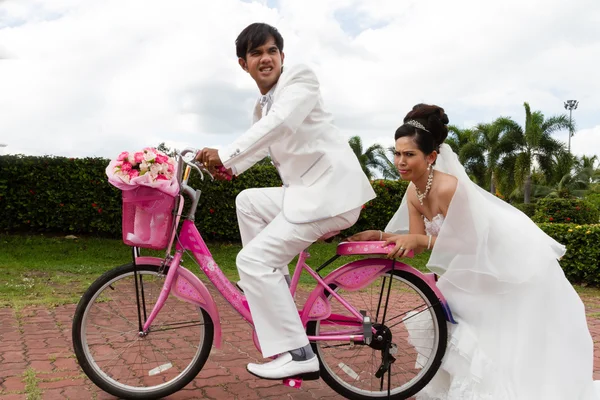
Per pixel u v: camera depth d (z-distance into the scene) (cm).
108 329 308
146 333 258
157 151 237
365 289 299
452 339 255
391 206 982
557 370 242
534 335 246
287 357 236
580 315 253
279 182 869
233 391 274
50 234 808
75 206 788
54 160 780
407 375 285
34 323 399
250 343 368
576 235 729
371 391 260
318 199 238
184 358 310
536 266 248
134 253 254
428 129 252
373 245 258
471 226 246
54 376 285
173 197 239
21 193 770
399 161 257
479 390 243
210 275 254
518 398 239
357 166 248
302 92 230
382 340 256
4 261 650
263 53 246
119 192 800
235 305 254
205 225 835
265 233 242
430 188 260
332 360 287
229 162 226
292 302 240
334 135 252
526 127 2480
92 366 249
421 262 811
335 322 263
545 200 1120
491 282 253
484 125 2611
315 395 275
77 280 574
